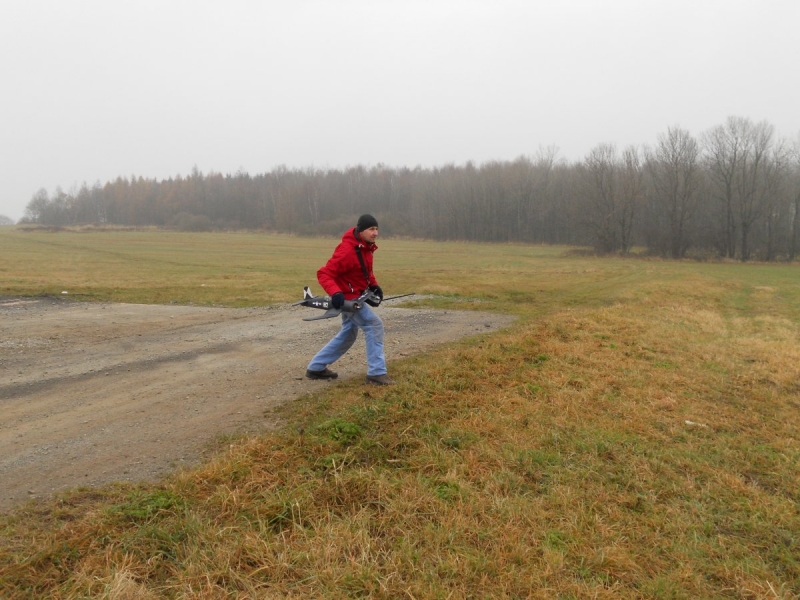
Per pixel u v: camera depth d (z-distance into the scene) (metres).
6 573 2.58
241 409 5.05
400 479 3.58
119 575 2.53
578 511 3.46
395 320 10.95
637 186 58.44
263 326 9.89
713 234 54.34
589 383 6.10
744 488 4.04
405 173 101.19
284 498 3.24
